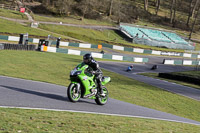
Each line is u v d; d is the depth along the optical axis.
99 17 105.38
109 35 88.12
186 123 12.66
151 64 60.47
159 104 21.55
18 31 62.09
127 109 13.51
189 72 43.94
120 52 69.00
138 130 8.67
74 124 8.18
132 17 118.31
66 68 30.84
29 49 42.47
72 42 66.12
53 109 10.14
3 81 15.40
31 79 18.84
